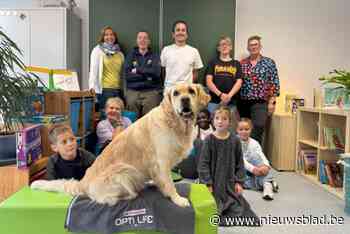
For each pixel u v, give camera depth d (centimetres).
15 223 130
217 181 208
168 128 136
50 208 130
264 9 385
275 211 222
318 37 390
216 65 345
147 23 362
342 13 388
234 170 212
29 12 344
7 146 185
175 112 137
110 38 345
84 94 287
